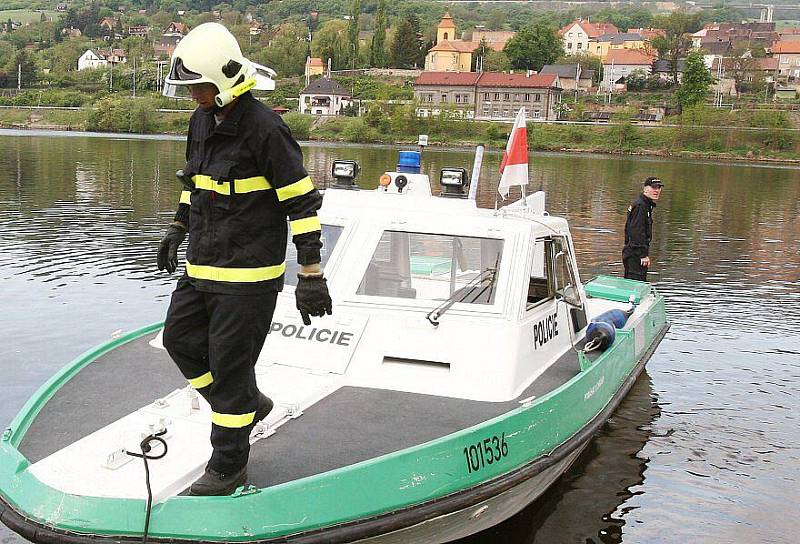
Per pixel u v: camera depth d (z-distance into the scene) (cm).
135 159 4147
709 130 8825
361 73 14212
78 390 529
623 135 8712
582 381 579
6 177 2980
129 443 446
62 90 13000
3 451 445
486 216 624
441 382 542
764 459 723
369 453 455
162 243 461
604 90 13212
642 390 894
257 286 399
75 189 2628
